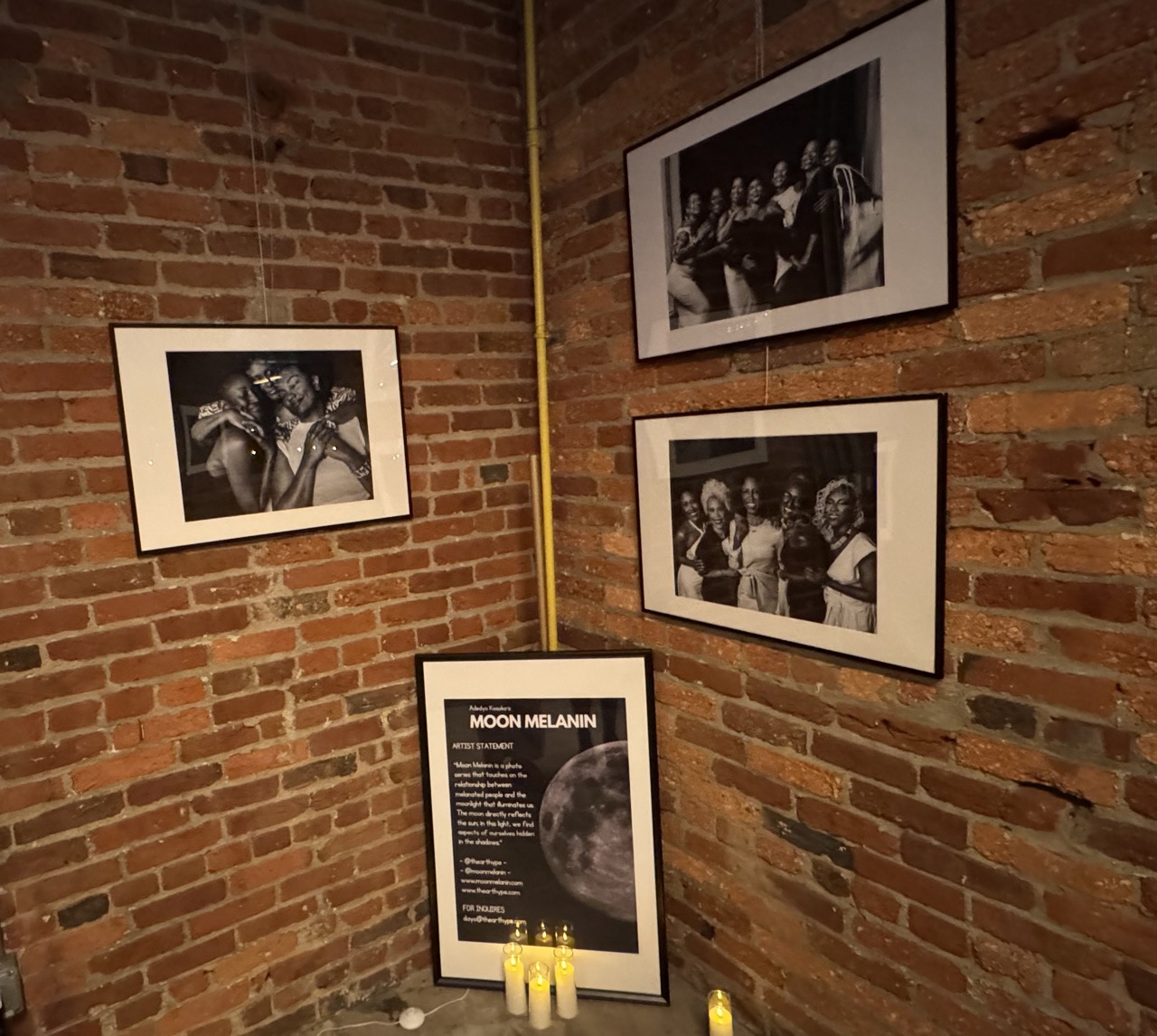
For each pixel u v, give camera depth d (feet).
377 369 6.57
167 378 5.69
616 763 6.48
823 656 5.27
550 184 6.90
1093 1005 4.14
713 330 5.58
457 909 6.87
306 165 6.13
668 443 6.07
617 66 6.07
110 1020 5.89
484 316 7.08
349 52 6.24
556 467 7.28
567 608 7.43
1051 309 3.89
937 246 4.27
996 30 3.93
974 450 4.28
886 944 5.14
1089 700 3.97
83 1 5.24
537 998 6.36
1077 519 3.92
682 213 5.67
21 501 5.29
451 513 7.11
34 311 5.23
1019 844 4.36
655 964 6.49
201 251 5.76
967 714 4.50
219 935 6.31
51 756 5.52
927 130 4.23
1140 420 3.65
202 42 5.65
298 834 6.61
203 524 5.93
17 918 5.49
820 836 5.47
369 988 7.07
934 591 4.53
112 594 5.65
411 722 7.07
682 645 6.33
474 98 6.84
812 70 4.73
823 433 5.00
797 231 4.95
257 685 6.30
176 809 6.05
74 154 5.28
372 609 6.79
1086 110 3.68
